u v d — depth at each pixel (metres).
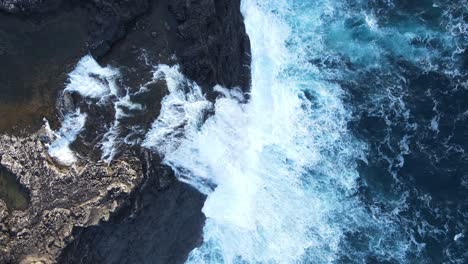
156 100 32.53
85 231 29.42
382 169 39.06
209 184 33.94
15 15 31.92
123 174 30.39
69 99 31.62
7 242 29.05
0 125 30.92
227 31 35.09
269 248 37.62
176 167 31.98
